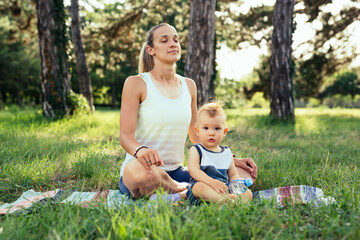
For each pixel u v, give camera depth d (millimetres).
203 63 8516
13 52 31828
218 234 1777
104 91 47594
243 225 1905
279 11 10969
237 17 18297
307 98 25969
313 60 18984
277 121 10500
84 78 14992
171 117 2740
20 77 32812
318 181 3113
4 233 1758
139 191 2568
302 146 5758
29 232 1920
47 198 2441
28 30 18234
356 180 3012
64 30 10852
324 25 16375
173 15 17562
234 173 2773
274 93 11109
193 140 3268
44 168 3588
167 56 2754
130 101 2711
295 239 1783
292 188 2695
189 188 2561
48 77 10711
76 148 5059
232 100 33188
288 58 10969
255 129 8492
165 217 1907
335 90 40094
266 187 3105
